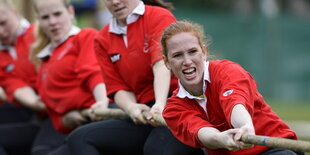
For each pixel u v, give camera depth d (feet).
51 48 61.77
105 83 52.03
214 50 193.57
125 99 50.31
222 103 38.42
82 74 58.18
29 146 69.67
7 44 69.97
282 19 190.29
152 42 48.65
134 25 49.80
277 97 189.26
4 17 68.23
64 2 60.34
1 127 69.51
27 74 69.62
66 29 60.13
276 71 189.47
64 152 56.03
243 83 38.93
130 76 50.39
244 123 36.04
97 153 50.14
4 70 70.44
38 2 59.82
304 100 188.85
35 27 63.57
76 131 50.80
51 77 60.54
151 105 50.21
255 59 191.11
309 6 261.03
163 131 47.32
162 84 47.24
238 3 251.19
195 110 41.47
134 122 49.47
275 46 189.47
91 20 129.08
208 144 38.19
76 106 59.41
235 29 192.95
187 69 40.04
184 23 40.70
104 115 52.85
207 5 249.75
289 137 40.14
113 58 51.01
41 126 68.49
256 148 40.22
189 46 39.83
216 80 40.14
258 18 191.11
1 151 67.67
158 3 53.06
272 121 40.52
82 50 58.85
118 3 49.19
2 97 71.46
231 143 35.63
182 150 46.21
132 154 51.21
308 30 189.26
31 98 67.41
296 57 189.78
